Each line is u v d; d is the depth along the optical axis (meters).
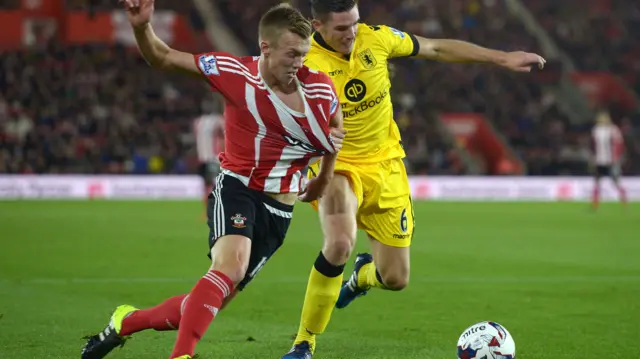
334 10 20.02
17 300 27.28
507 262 38.72
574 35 119.44
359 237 50.62
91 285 30.83
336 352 20.31
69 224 55.47
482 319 24.73
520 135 102.38
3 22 101.44
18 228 52.44
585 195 91.44
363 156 21.27
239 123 16.44
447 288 30.72
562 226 57.72
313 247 44.47
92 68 98.75
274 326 23.45
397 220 21.52
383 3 115.56
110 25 104.19
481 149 104.31
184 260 38.25
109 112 95.00
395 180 21.56
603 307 26.91
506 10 119.38
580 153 100.06
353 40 20.44
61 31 103.62
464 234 52.00
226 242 16.11
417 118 100.00
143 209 69.25
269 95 16.20
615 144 73.12
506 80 109.12
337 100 16.88
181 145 93.06
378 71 21.20
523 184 90.81
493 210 73.06
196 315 15.39
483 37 112.81
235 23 112.25
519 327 23.53
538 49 115.75
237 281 15.91
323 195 19.53
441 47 22.20
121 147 90.31
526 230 54.78
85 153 89.00
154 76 100.75
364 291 23.58
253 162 16.53
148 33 15.13
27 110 91.88
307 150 16.78
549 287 31.17
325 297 19.17
